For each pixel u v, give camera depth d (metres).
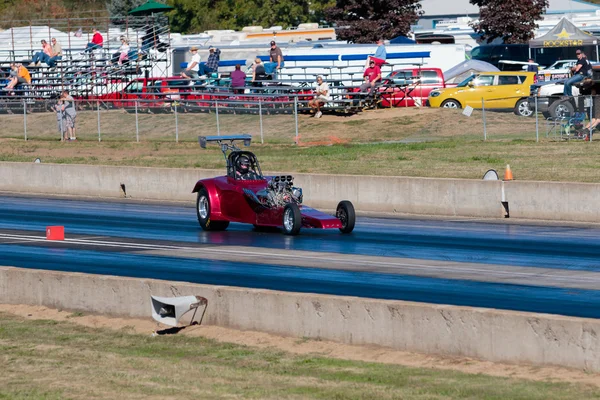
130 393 35.00
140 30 199.62
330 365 38.91
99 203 101.88
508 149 114.50
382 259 63.19
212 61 171.00
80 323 49.47
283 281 56.03
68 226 84.19
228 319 46.19
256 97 154.25
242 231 78.44
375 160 113.00
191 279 57.53
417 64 162.25
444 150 117.50
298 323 43.91
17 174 115.25
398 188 89.25
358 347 41.91
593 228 76.38
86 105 166.38
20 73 183.62
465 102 151.12
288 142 136.12
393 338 41.16
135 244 72.38
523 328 37.78
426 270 58.84
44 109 169.12
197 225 83.06
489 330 38.59
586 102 116.94
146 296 49.03
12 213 94.44
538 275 56.62
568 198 81.06
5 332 47.62
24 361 41.28
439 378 36.09
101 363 40.50
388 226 79.81
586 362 36.34
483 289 52.47
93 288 51.06
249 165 78.94
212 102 157.38
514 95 149.88
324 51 170.12
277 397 33.78
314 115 148.38
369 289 53.09
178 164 120.19
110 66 188.25
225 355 41.31
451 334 39.59
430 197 87.56
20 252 69.50
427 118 139.25
